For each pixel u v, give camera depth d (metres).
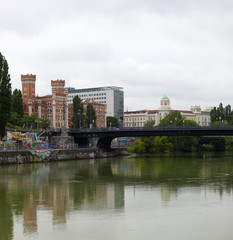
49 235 44.38
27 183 80.06
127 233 44.62
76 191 70.31
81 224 48.16
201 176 90.19
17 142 131.12
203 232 44.88
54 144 151.88
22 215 52.75
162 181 82.31
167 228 46.28
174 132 144.12
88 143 165.25
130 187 74.56
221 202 59.47
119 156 173.12
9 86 121.31
